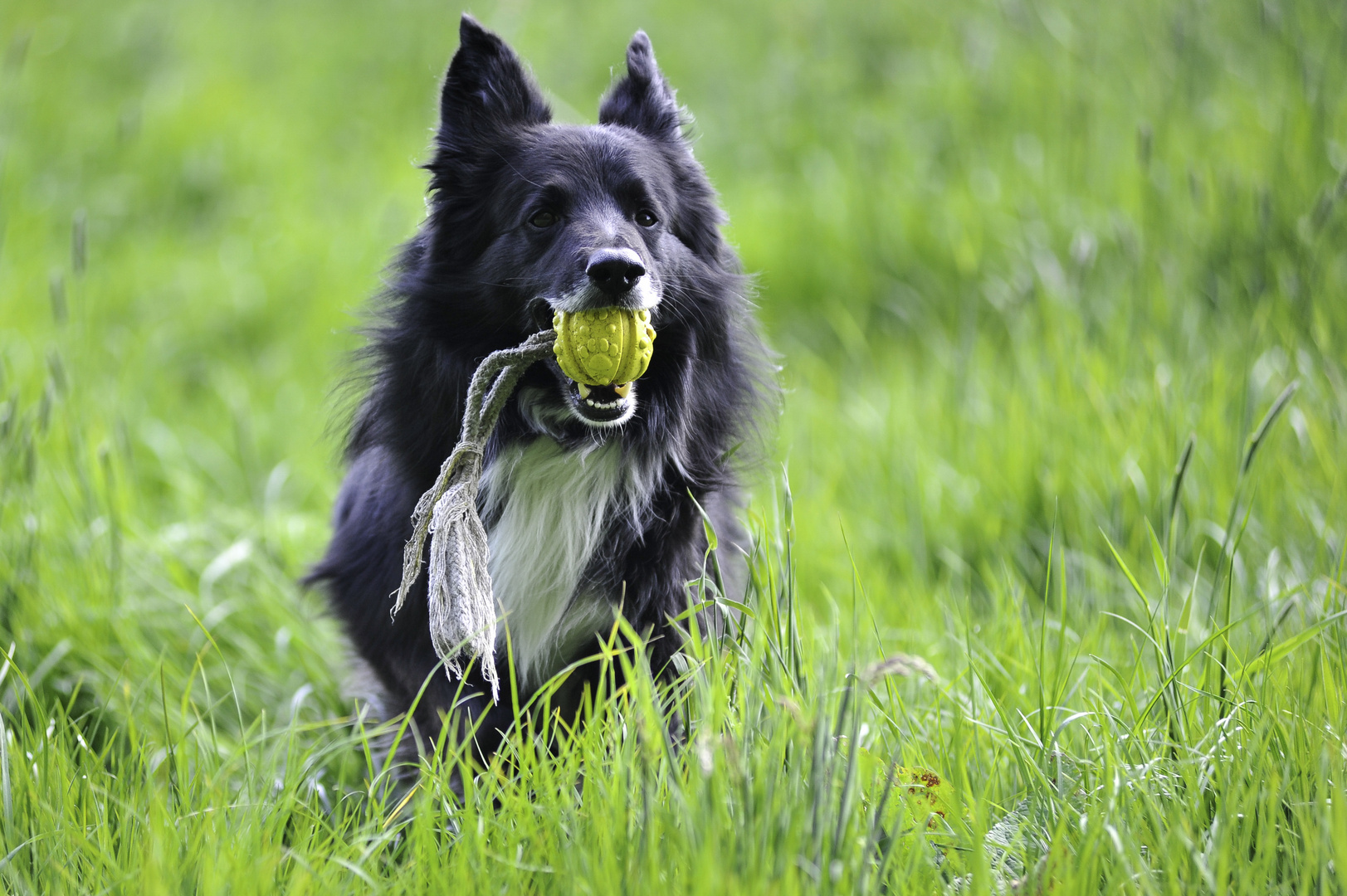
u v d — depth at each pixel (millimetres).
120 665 5336
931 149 11516
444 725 3764
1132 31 11594
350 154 14594
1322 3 10664
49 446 6664
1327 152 8320
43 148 13375
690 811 3131
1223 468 5988
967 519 6660
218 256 12070
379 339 4781
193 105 14844
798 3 15906
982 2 14078
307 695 5309
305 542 7008
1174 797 3445
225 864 3330
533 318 4531
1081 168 9703
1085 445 6543
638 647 3578
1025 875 3273
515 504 4598
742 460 5016
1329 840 3158
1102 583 5734
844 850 3094
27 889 3432
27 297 9367
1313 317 7039
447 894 3219
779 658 3705
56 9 17594
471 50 4871
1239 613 5113
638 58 5309
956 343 8945
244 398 9234
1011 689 4379
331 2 19500
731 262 5285
